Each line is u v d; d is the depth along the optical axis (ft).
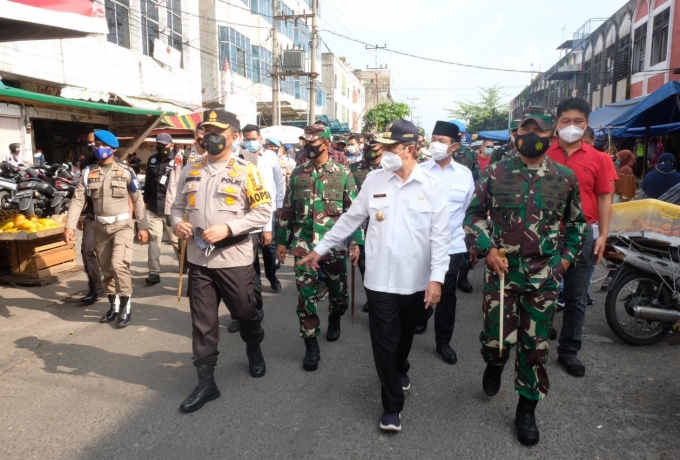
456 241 14.49
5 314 18.44
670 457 9.93
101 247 17.39
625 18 75.97
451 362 14.46
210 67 78.54
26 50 40.73
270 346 15.66
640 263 15.12
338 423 11.17
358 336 16.57
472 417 11.45
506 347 10.91
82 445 10.30
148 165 22.47
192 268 12.07
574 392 12.63
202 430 10.88
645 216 15.06
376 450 10.16
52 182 40.93
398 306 10.71
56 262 23.25
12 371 13.79
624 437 10.62
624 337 15.57
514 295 10.58
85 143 53.47
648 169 53.62
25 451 10.09
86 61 47.78
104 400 12.19
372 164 19.20
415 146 10.45
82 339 16.17
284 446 10.30
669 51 60.64
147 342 15.96
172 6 64.59
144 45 58.49
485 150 40.65
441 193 10.55
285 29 102.89
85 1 14.35
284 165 33.37
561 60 116.16
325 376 13.57
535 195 10.23
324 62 154.20
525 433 10.33
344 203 14.46
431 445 10.34
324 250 11.29
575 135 12.66
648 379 13.35
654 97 34.68
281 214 14.62
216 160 12.06
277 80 76.33
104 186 17.04
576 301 13.58
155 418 11.36
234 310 12.41
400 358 11.86
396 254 10.48
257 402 12.11
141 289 22.12
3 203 36.37
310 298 13.78
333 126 114.01
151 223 22.41
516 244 10.31
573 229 10.44
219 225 11.53
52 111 46.24
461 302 20.45
